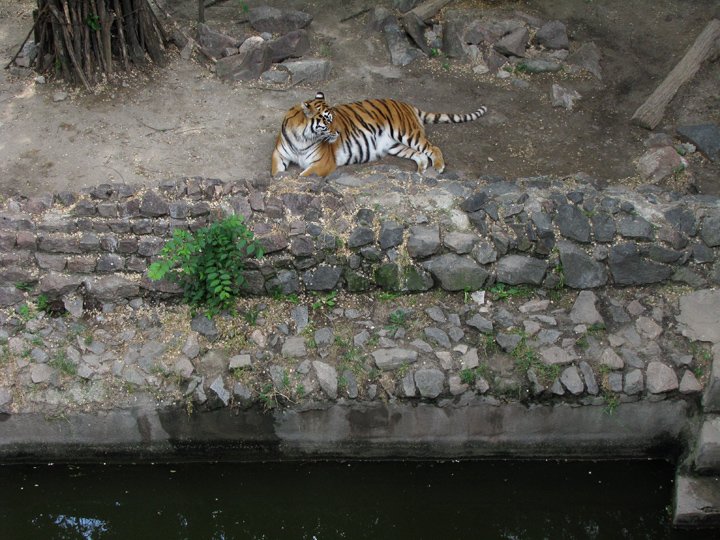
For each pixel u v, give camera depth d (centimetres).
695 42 998
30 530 670
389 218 732
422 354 691
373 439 691
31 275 710
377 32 1042
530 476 700
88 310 710
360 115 844
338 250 718
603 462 707
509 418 684
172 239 697
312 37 1030
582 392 673
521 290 729
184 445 689
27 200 742
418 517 680
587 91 971
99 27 903
